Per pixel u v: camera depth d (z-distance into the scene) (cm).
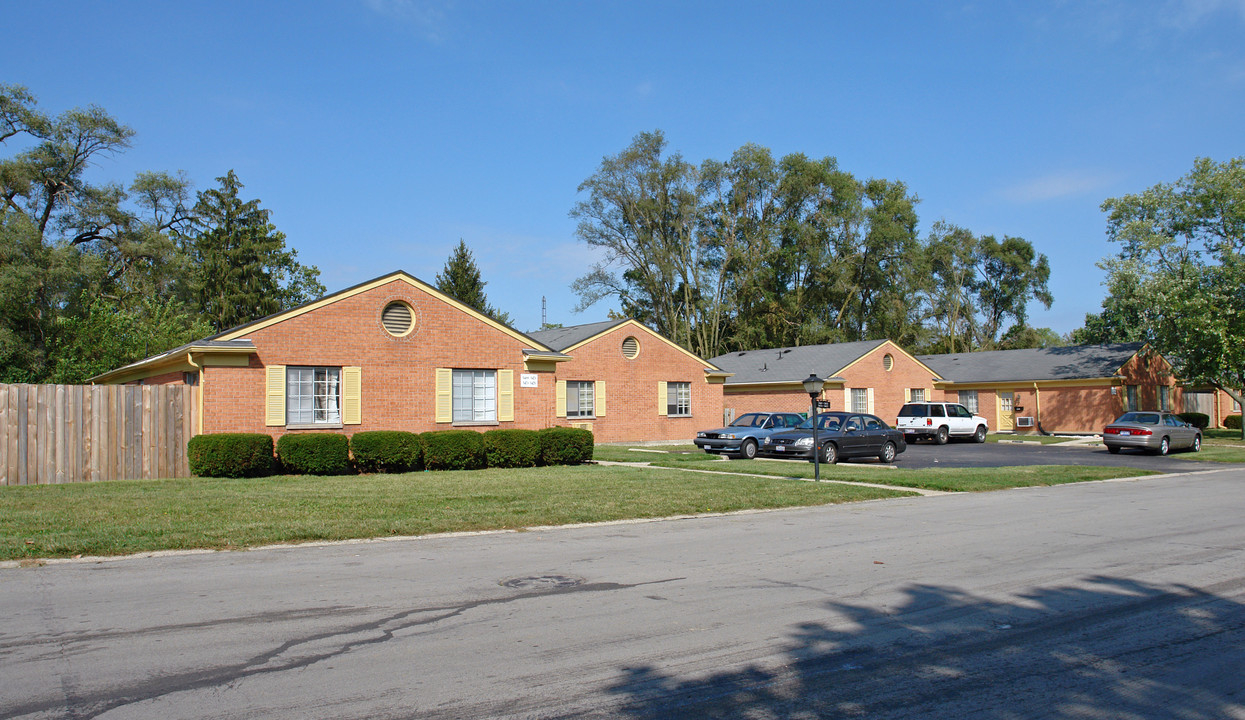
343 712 466
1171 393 4391
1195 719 474
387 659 563
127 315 3297
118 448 1769
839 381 3825
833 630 644
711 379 3578
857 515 1332
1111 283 3816
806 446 2312
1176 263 3675
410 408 2150
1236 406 4816
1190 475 2095
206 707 471
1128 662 573
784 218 5394
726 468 2108
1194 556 954
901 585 800
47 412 1695
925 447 3231
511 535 1114
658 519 1283
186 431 1862
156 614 675
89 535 997
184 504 1280
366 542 1045
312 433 1900
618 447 2955
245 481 1675
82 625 639
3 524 1072
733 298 5422
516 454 2119
